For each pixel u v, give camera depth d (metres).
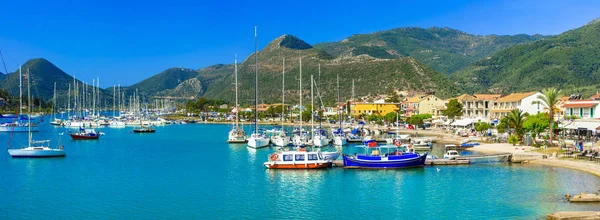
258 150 115.69
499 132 126.19
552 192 61.59
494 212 53.31
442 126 183.50
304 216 53.47
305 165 82.06
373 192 64.44
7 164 91.31
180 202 59.84
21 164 91.62
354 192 64.62
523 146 105.62
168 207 57.50
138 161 96.69
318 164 82.00
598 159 79.25
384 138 137.88
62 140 150.75
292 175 77.06
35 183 72.12
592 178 69.81
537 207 54.56
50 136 166.50
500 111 162.25
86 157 103.88
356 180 72.50
